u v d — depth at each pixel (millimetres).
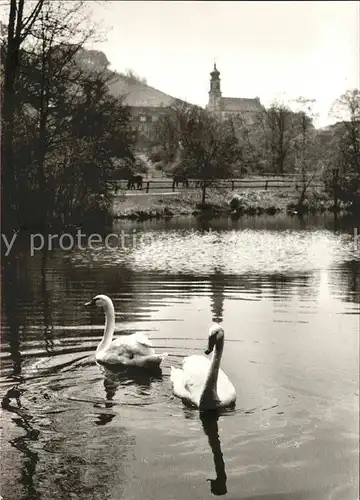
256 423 8562
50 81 35062
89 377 10398
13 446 7941
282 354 11523
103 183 42250
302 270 23734
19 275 22156
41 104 35031
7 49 32500
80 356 11508
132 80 71062
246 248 31938
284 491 6828
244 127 99250
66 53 35156
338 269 24078
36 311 15508
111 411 9008
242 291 18688
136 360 10852
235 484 7051
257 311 15508
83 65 37906
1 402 9297
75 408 9117
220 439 8102
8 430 8383
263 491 6875
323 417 8648
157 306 16219
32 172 34938
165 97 92438
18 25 32094
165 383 10172
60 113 36281
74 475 7262
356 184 58844
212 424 8523
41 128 35188
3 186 33375
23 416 8828
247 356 11438
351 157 59188
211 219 52969
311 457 7559
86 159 38375
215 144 73812
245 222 49969
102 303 11859
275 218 54594
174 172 74062
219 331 9055
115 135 42094
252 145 96500
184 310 15656
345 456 7562
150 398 9531
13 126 33438
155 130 87875
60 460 7594
